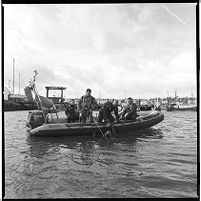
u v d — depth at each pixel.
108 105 7.10
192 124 11.70
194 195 2.73
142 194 2.80
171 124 11.69
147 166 3.92
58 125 6.72
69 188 2.99
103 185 3.10
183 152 4.92
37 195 2.76
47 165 3.99
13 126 10.19
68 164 4.05
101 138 6.72
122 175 3.48
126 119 7.79
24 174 3.52
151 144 5.88
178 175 3.46
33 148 5.37
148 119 8.22
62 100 23.23
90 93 7.16
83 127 6.81
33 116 7.02
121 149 5.25
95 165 3.99
